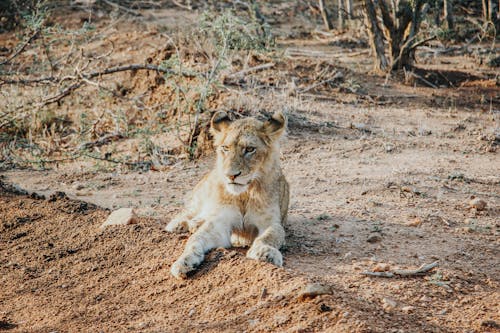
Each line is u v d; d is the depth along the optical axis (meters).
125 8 29.36
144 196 12.19
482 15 28.25
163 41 23.69
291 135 15.27
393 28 21.33
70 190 12.79
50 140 16.20
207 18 18.08
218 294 7.61
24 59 23.12
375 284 7.82
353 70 21.38
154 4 30.84
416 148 14.66
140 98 18.27
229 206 9.23
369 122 16.48
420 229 9.92
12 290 8.55
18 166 14.88
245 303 7.29
